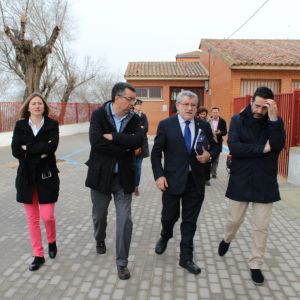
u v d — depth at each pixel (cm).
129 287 370
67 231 534
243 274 398
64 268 411
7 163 1178
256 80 1581
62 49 2861
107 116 390
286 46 1952
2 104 1641
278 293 359
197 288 368
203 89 2294
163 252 450
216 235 516
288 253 454
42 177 401
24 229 548
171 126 398
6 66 2658
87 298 350
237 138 380
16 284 377
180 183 393
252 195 373
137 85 2255
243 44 1998
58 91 3231
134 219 588
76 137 2272
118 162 384
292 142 862
